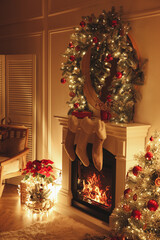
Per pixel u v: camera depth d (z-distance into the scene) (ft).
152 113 9.81
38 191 11.65
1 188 12.49
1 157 13.10
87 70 11.15
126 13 10.28
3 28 15.55
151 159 7.95
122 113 10.13
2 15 15.52
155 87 9.68
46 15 13.50
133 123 10.11
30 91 14.32
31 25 14.24
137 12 9.95
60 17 12.87
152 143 8.41
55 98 13.48
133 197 8.06
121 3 10.42
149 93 9.86
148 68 9.82
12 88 14.83
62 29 12.79
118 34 10.19
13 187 14.73
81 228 10.62
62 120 11.96
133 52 9.86
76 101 11.80
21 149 13.42
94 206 11.11
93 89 11.18
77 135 11.18
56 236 10.00
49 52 13.52
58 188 12.79
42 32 13.74
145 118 10.02
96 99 11.13
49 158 13.98
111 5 10.76
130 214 8.42
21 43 14.79
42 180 12.15
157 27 9.49
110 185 10.61
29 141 14.52
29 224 10.79
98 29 10.62
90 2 11.50
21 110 14.66
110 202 10.60
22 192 12.56
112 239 8.57
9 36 15.31
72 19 12.34
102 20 10.49
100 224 10.52
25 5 14.43
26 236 9.93
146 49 9.83
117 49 9.90
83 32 11.00
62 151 12.37
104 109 10.69
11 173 12.80
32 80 14.20
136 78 9.84
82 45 11.14
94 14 11.43
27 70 14.30
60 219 11.25
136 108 10.28
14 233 10.09
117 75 9.56
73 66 11.37
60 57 13.03
